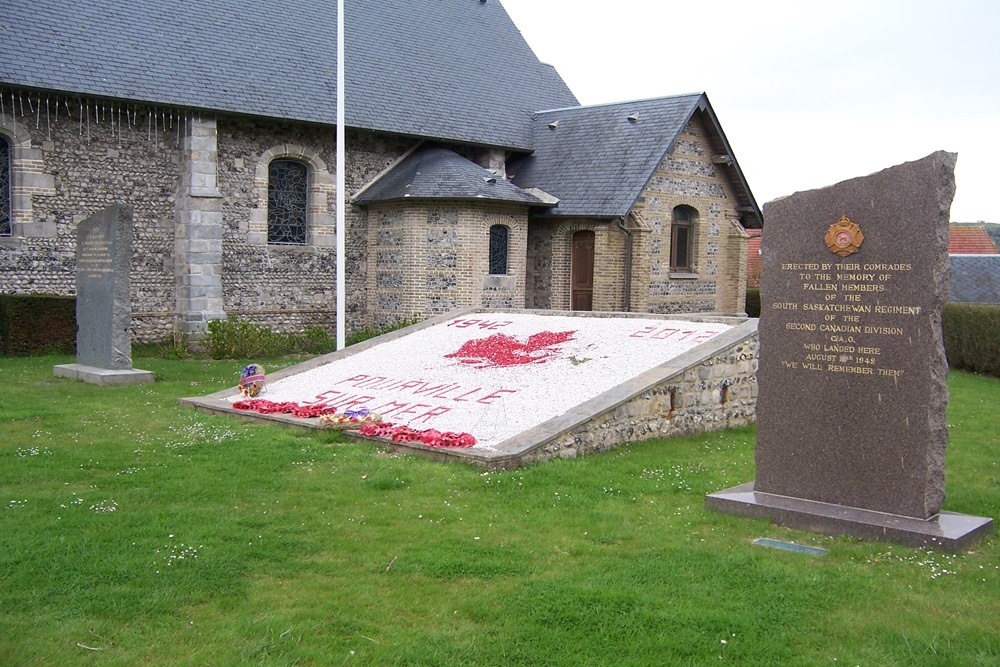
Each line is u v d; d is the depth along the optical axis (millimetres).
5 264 18766
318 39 24688
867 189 6910
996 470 9328
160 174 20719
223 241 21562
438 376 12398
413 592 5496
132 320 20609
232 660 4555
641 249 23938
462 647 4715
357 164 23906
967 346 20016
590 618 5051
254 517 6988
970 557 6191
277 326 22719
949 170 6656
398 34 27016
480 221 22797
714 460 9414
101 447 9516
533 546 6395
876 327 6887
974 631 4902
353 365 13797
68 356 18406
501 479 8148
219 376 16109
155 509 7160
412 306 23031
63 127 19266
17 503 7238
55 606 5191
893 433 6816
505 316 15672
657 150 23859
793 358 7309
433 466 8695
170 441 9836
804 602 5320
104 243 15031
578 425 9344
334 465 8781
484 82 27938
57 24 19859
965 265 26781
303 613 5148
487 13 31062
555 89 30516
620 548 6363
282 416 11070
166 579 5598
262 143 22062
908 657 4609
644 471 8711
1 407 11961
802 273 7250
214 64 21641
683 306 25859
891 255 6801
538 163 26125
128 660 4551
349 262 23891
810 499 7234
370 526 6848
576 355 12352
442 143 25188
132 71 19953
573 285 24859
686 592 5457
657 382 10406
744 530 6844
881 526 6535
